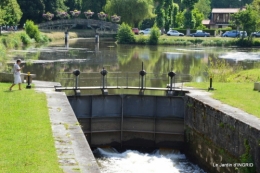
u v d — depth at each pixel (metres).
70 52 64.44
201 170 22.56
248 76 33.69
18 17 81.50
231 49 77.44
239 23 89.31
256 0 75.06
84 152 14.58
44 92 24.70
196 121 23.81
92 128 26.52
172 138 26.53
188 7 102.62
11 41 70.75
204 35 99.94
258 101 22.70
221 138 20.39
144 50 72.06
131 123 26.91
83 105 26.34
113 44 85.69
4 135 16.12
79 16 114.69
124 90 35.06
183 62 54.47
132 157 24.62
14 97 22.95
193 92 26.00
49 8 104.88
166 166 23.11
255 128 17.05
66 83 36.62
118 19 98.50
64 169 13.09
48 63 49.97
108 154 25.27
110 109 26.75
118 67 48.12
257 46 85.38
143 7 102.88
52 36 92.81
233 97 23.89
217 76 33.91
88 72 43.38
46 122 18.03
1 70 41.09
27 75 27.50
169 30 104.06
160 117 26.55
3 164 13.24
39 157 13.95
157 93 34.06
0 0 77.88
